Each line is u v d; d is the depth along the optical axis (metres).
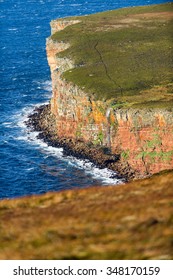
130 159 145.38
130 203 38.22
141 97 154.75
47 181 136.12
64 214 38.31
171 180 44.59
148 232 33.38
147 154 142.75
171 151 139.50
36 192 130.38
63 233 34.91
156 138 141.12
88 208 38.88
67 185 134.25
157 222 34.34
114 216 35.94
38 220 37.81
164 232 33.09
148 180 47.34
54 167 144.12
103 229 34.53
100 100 152.75
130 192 42.19
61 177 138.50
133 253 32.38
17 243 34.88
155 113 139.88
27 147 156.50
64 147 155.88
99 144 152.62
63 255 33.31
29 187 133.00
